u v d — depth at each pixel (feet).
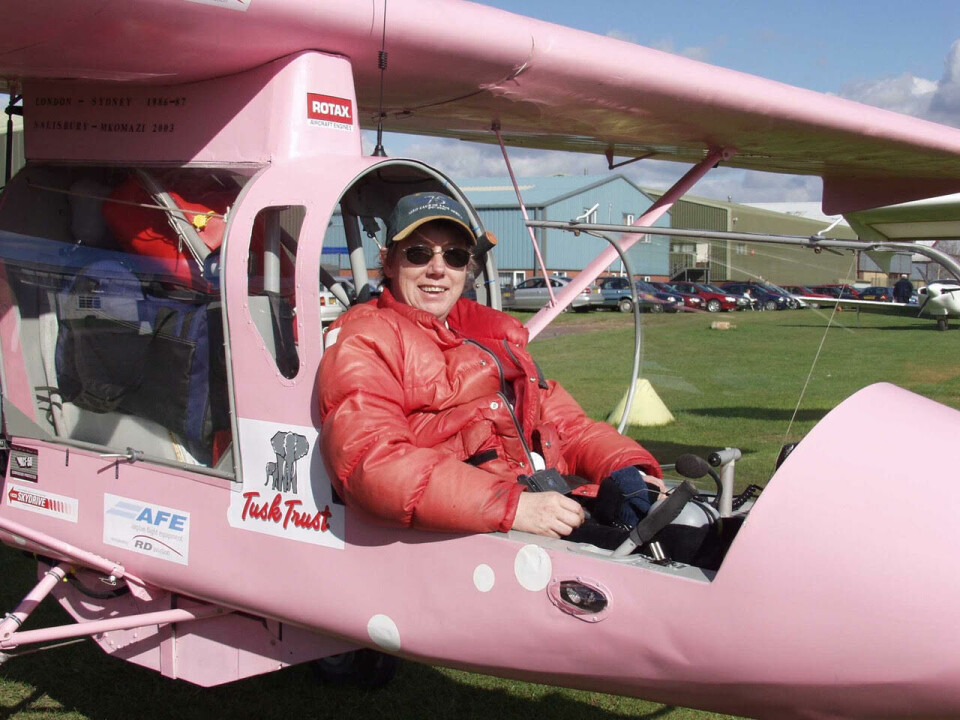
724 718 11.12
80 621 10.45
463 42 9.09
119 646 10.05
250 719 10.94
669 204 15.02
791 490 6.21
